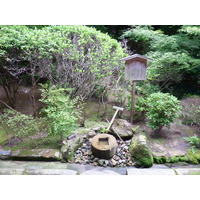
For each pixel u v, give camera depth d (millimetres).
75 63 4961
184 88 7273
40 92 6824
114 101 6312
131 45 8719
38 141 3838
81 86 4926
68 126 3635
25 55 4551
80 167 3246
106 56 4902
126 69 4254
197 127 4699
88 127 4512
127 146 3807
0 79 5289
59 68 4828
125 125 4238
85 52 5039
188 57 5840
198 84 7402
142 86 5953
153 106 4105
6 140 3885
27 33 4023
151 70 5891
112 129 4141
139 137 3719
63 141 3734
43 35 4105
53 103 3891
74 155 3547
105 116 5164
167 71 6074
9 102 5852
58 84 4898
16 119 3678
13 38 3930
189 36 6574
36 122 3734
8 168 3072
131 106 4559
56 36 4273
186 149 3744
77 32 4562
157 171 3105
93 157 3502
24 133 3738
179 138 4176
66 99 3918
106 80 5039
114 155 3568
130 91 5707
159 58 5691
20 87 7160
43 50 4348
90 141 3928
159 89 6453
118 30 9188
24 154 3375
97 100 6441
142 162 3295
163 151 3627
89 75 4918
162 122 4047
